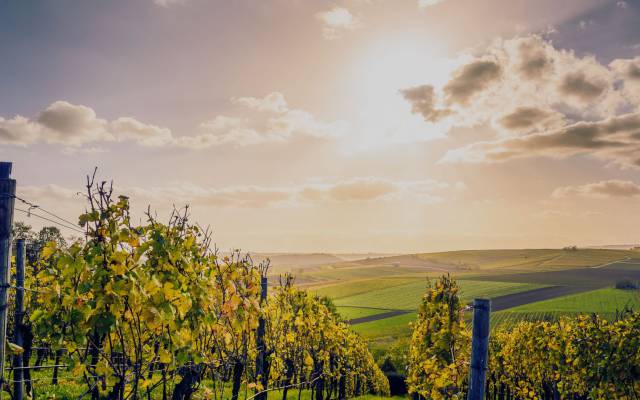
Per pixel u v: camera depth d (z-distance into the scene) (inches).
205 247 303.9
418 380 492.7
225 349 325.7
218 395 383.9
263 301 432.1
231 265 321.7
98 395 263.3
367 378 1294.3
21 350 197.8
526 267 7224.4
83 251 209.0
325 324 647.1
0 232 175.8
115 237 213.5
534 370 690.2
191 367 288.4
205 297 261.9
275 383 527.2
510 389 884.6
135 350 225.3
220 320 308.2
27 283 353.1
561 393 573.9
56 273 222.5
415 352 496.1
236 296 304.0
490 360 900.6
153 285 219.8
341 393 872.3
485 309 221.6
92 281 207.0
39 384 377.4
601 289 4222.4
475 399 220.8
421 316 486.3
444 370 422.0
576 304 3484.3
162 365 278.8
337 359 724.0
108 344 234.2
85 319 205.0
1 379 180.7
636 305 3302.2
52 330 216.7
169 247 249.4
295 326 561.9
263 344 455.5
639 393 436.5
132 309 219.0
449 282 476.1
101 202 215.6
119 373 224.2
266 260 456.8
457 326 449.1
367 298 4544.8
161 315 218.2
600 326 489.1
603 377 459.8
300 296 586.2
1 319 178.4
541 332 653.3
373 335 2775.6
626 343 441.1
